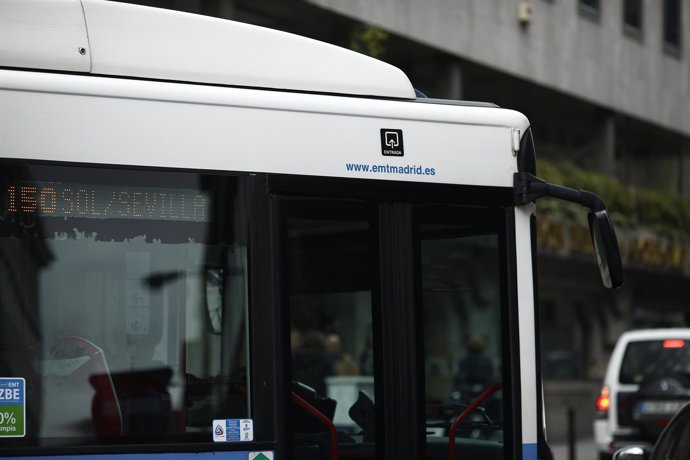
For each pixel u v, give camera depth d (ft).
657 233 172.76
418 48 130.00
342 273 35.94
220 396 31.96
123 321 30.99
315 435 33.42
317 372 90.38
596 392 161.79
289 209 33.60
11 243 30.04
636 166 197.16
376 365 34.86
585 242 150.82
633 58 177.99
